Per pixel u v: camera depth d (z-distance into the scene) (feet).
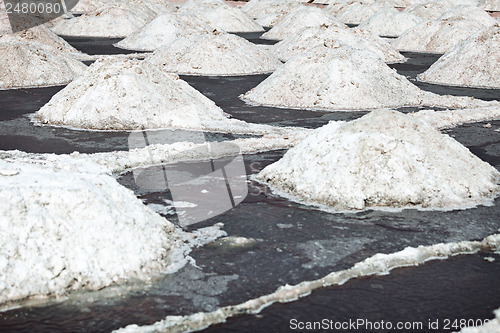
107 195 19.08
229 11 102.22
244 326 14.97
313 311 15.74
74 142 32.91
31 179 18.81
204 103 40.24
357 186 23.81
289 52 69.72
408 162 24.41
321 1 130.00
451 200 23.71
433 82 56.08
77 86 39.11
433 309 15.90
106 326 14.89
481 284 17.30
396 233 20.95
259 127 36.47
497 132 36.42
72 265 16.78
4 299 15.67
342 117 40.40
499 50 55.62
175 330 14.67
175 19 80.79
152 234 18.93
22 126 36.52
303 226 21.43
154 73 39.91
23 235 16.72
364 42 70.95
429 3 112.68
